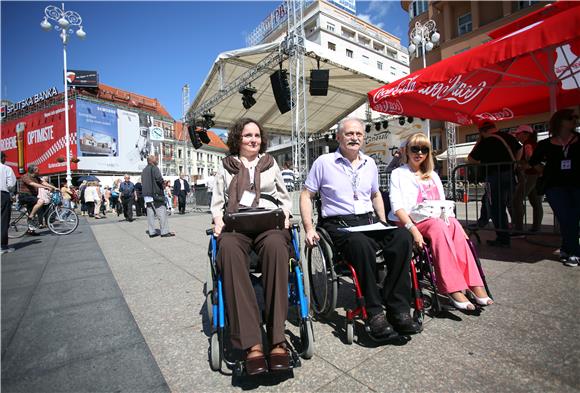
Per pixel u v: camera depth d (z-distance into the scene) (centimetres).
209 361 195
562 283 287
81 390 169
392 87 436
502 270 334
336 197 261
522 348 190
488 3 1872
